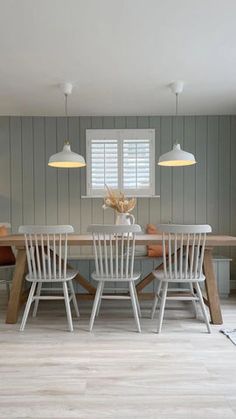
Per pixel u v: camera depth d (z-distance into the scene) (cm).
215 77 326
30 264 279
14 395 182
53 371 208
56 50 266
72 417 163
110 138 455
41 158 457
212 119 457
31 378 199
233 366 214
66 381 196
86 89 356
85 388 188
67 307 278
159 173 459
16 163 457
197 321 301
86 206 458
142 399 178
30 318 310
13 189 457
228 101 401
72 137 457
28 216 459
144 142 457
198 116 457
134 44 258
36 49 264
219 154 459
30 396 181
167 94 374
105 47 262
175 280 274
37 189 458
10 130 455
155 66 299
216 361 221
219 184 457
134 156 456
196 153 459
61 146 457
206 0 205
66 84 339
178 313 325
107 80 331
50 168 457
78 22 227
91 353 233
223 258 391
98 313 325
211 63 294
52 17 221
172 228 266
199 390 186
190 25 232
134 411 167
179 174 457
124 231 266
